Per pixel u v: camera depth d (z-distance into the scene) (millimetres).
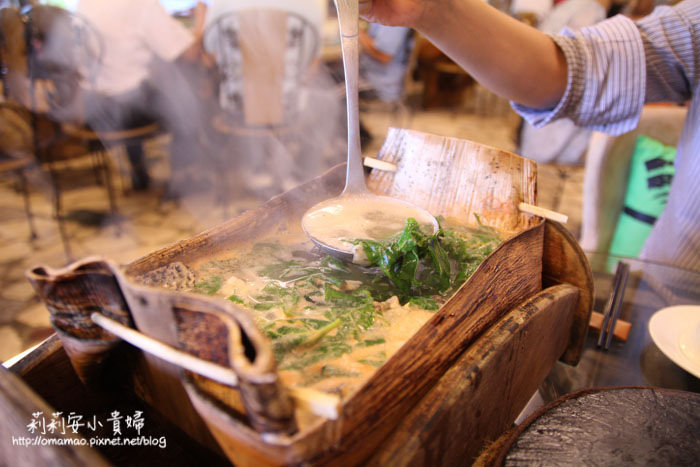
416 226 874
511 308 890
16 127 2967
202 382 542
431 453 619
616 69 1294
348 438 529
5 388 605
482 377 696
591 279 994
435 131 5320
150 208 3420
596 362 1034
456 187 1188
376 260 858
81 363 667
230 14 2613
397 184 1264
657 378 955
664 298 1206
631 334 1095
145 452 767
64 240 2848
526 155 3611
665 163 2115
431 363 666
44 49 2725
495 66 1285
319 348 709
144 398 766
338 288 856
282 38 2701
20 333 2113
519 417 944
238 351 431
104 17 2787
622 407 630
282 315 785
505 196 1121
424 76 6027
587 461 553
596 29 1337
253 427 476
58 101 2885
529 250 927
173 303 501
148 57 3023
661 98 1478
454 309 709
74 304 598
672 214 1706
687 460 551
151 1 2875
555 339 967
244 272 924
